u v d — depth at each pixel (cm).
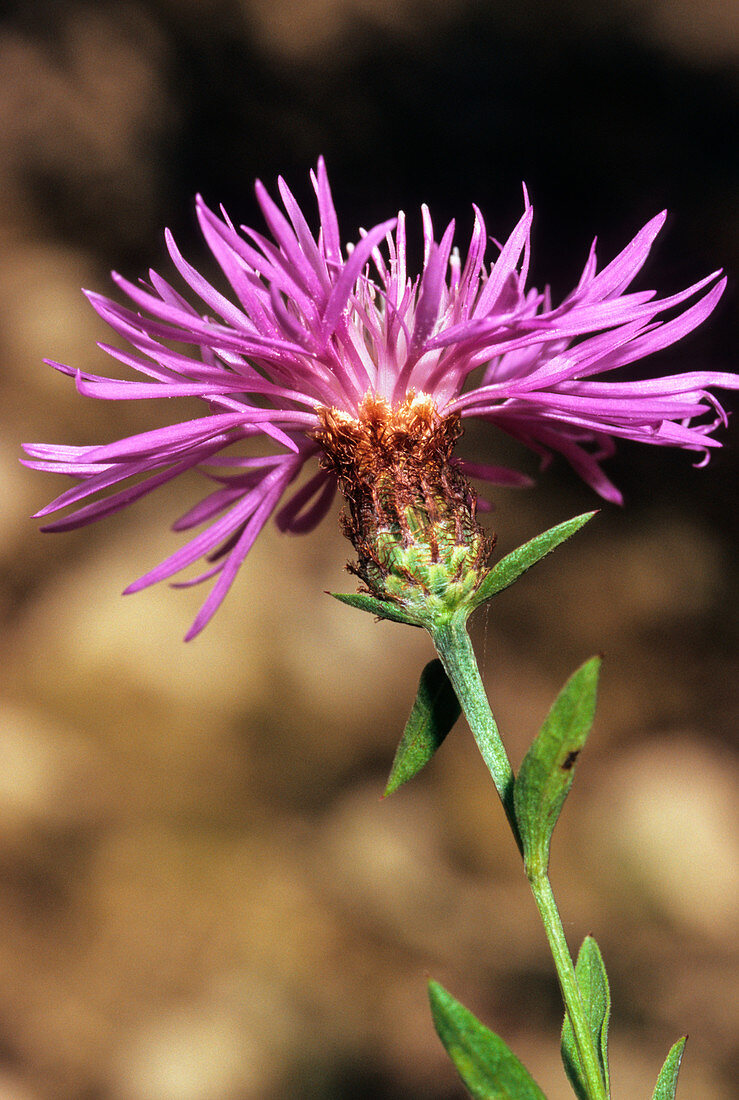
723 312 86
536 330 23
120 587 60
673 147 106
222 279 83
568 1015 23
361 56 104
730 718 64
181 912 49
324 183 23
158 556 61
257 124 96
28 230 82
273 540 63
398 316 23
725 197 101
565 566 72
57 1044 44
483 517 73
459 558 23
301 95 99
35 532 63
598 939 51
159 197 89
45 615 59
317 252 23
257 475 24
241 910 49
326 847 53
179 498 65
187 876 50
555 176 101
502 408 24
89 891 49
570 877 54
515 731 61
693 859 54
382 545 23
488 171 101
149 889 50
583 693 22
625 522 76
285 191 23
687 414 23
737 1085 45
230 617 59
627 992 49
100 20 95
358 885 51
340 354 23
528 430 25
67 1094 42
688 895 53
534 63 108
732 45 116
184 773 54
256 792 54
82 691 56
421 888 51
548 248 97
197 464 24
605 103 109
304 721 57
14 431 68
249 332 23
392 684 60
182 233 88
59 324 75
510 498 75
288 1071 43
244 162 94
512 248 23
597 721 64
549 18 112
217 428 23
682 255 96
